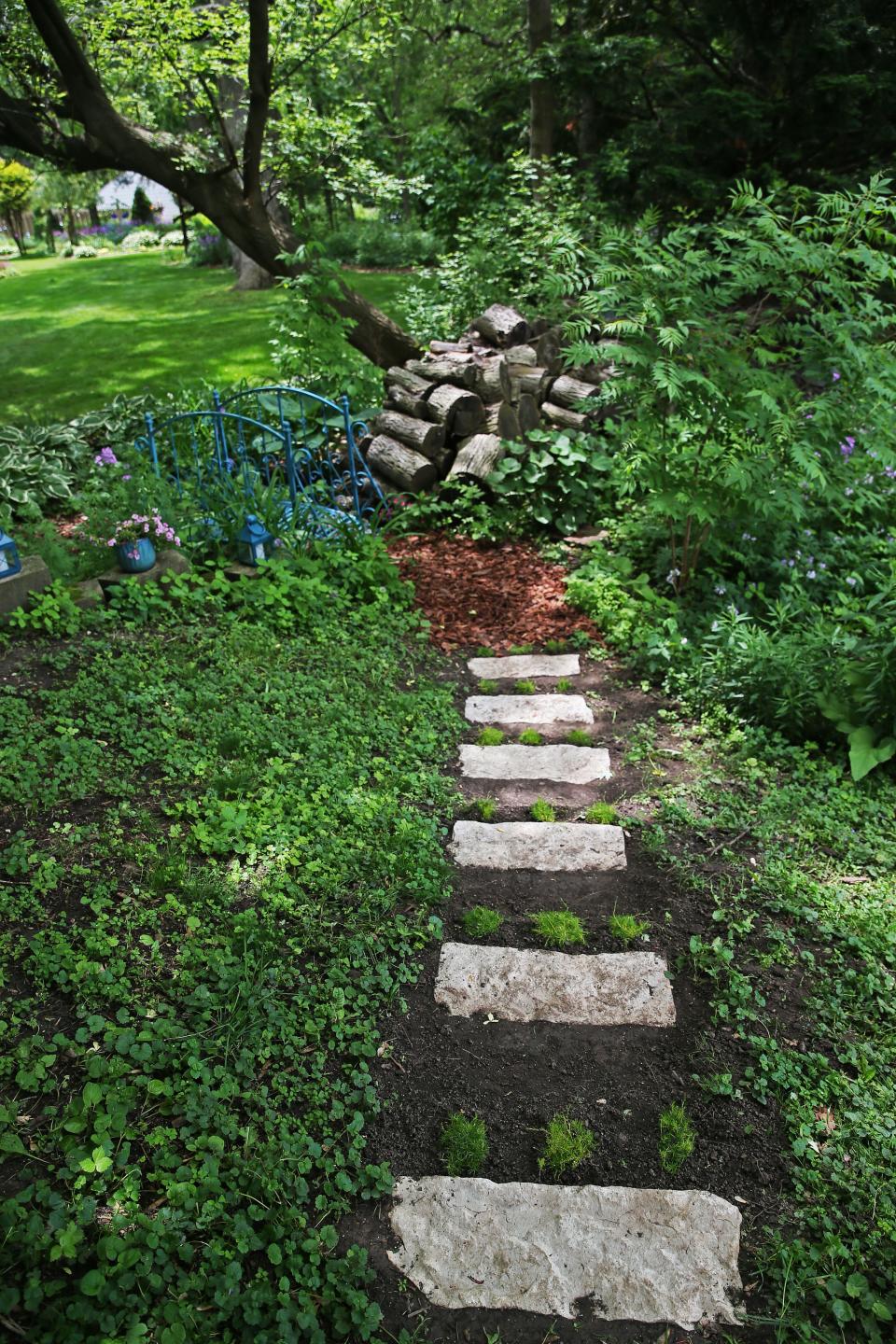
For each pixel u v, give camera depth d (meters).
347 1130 2.55
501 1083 2.73
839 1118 2.59
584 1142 2.52
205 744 4.14
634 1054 2.81
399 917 3.27
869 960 3.06
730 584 5.69
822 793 3.99
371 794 3.93
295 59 9.26
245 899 3.29
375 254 20.44
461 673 5.34
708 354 5.25
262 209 9.36
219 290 18.36
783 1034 2.85
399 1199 2.40
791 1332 2.12
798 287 5.18
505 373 7.48
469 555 6.81
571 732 4.61
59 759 3.92
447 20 18.45
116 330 14.70
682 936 3.25
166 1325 2.06
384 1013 2.93
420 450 7.34
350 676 4.91
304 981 2.97
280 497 6.32
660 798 4.02
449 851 3.70
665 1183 2.45
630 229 9.80
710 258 5.48
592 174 10.87
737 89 10.16
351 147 10.16
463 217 11.67
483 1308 2.18
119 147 8.55
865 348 5.13
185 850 3.46
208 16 8.72
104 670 4.59
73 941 3.03
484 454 7.14
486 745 4.53
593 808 3.94
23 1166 2.37
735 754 4.31
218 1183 2.33
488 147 12.78
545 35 11.85
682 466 5.51
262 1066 2.71
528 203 10.98
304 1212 2.35
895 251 6.19
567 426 7.42
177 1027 2.73
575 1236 2.31
